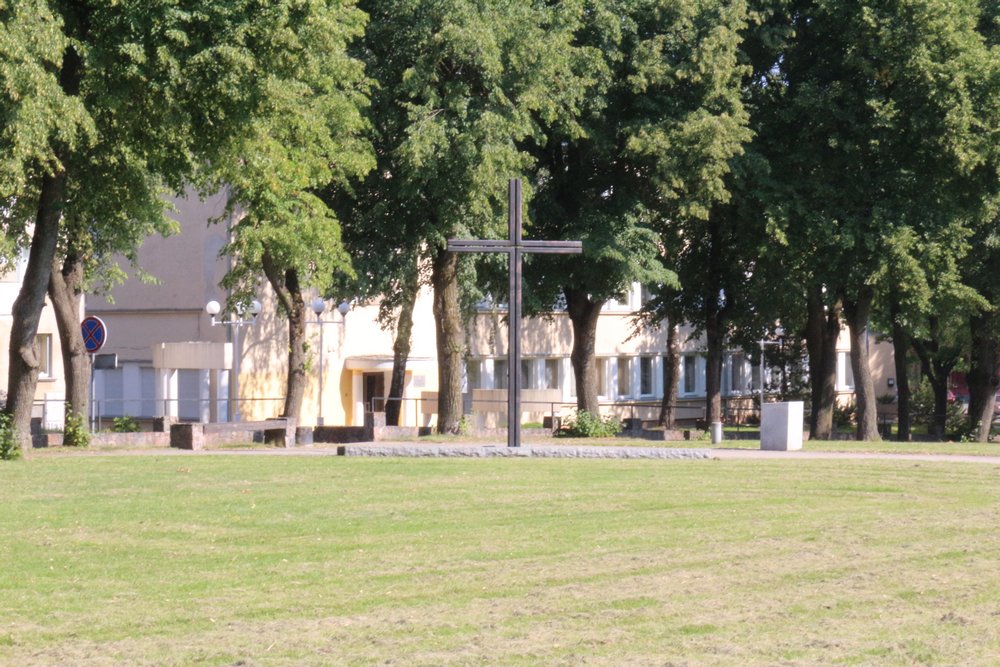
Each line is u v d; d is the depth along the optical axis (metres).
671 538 15.66
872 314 57.66
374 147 37.09
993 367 54.25
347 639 10.52
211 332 54.81
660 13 39.03
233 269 38.03
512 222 27.97
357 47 36.09
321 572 13.42
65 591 12.48
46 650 10.20
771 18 41.88
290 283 37.25
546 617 11.30
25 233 34.22
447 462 25.73
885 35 38.91
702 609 11.60
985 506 18.97
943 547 15.00
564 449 27.16
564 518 17.45
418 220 37.62
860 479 22.66
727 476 23.08
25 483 21.23
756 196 40.47
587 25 38.84
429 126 34.38
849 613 11.45
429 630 10.81
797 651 10.04
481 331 64.69
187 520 17.06
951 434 61.88
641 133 38.22
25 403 27.53
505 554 14.51
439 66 35.50
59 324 33.09
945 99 38.88
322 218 33.12
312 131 32.31
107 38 24.41
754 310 50.75
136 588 12.62
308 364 38.00
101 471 23.31
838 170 41.59
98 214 30.16
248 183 31.03
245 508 18.23
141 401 54.09
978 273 48.09
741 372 83.88
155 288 56.00
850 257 41.53
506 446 27.66
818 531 16.25
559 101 37.81
